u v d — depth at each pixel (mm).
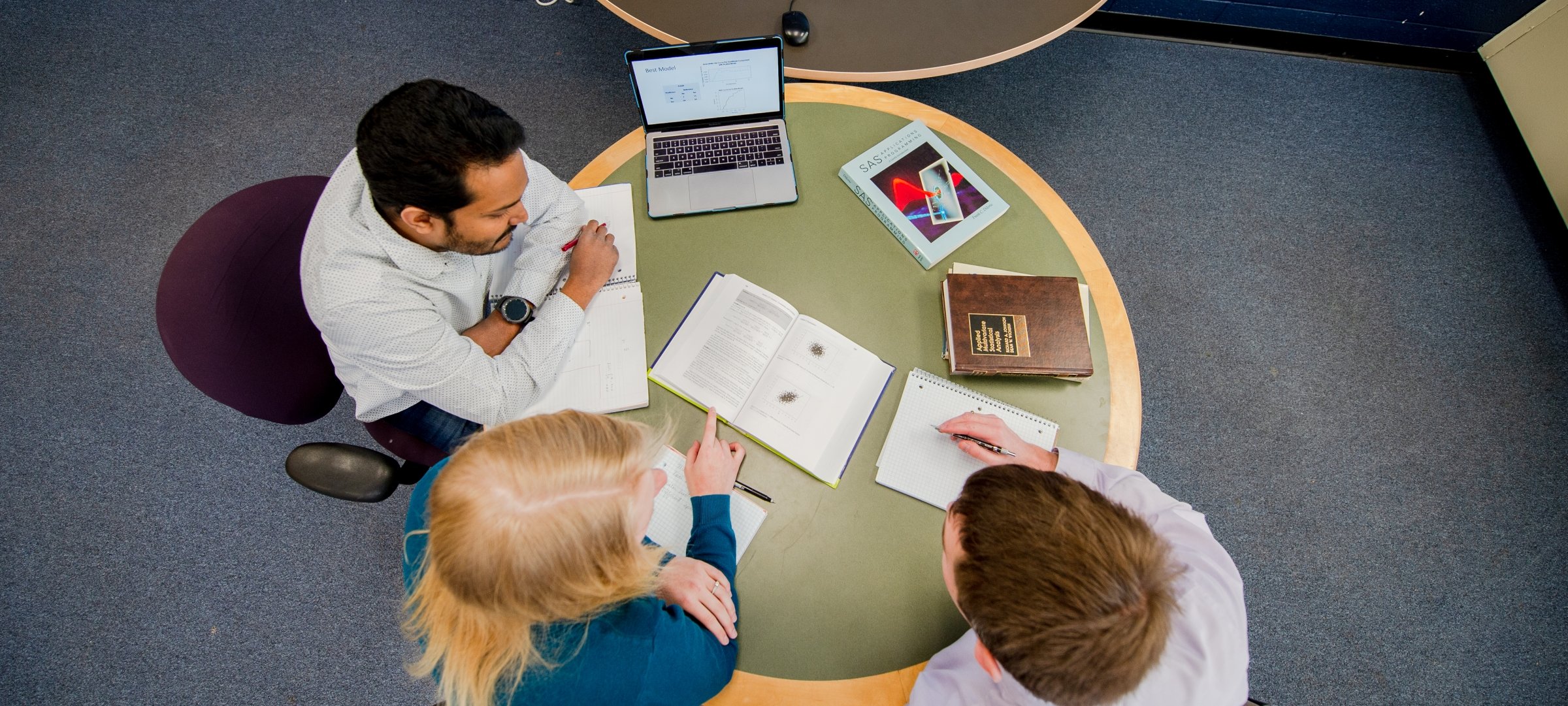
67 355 1974
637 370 1228
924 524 1133
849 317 1282
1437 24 2355
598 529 717
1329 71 2480
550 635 805
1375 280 2172
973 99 2400
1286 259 2195
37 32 2355
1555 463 1972
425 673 854
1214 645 812
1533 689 1775
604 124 2312
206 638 1756
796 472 1163
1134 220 2240
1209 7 2406
